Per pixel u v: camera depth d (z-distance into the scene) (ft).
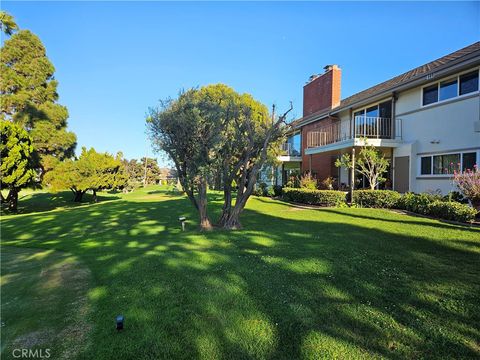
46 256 22.90
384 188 50.01
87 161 89.04
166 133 28.76
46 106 83.46
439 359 8.79
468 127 37.29
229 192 31.30
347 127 60.80
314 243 22.26
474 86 36.78
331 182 59.57
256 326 10.86
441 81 41.11
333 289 13.66
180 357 9.33
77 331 11.12
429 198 35.19
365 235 24.49
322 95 70.54
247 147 31.40
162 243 24.77
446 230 25.40
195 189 31.53
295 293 13.38
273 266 17.07
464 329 10.23
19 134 62.85
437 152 41.45
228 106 30.58
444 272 15.47
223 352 9.50
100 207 57.57
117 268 18.08
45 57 84.43
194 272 16.65
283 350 9.47
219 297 13.28
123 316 11.93
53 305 13.47
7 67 77.71
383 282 14.33
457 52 46.73
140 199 76.64
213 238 25.63
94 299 13.85
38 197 104.73
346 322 10.91
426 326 10.46
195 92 30.89
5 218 49.37
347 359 8.90
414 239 22.65
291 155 79.66
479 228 26.05
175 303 12.89
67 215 47.91
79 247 25.41
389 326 10.55
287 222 32.96
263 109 68.44
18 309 13.15
